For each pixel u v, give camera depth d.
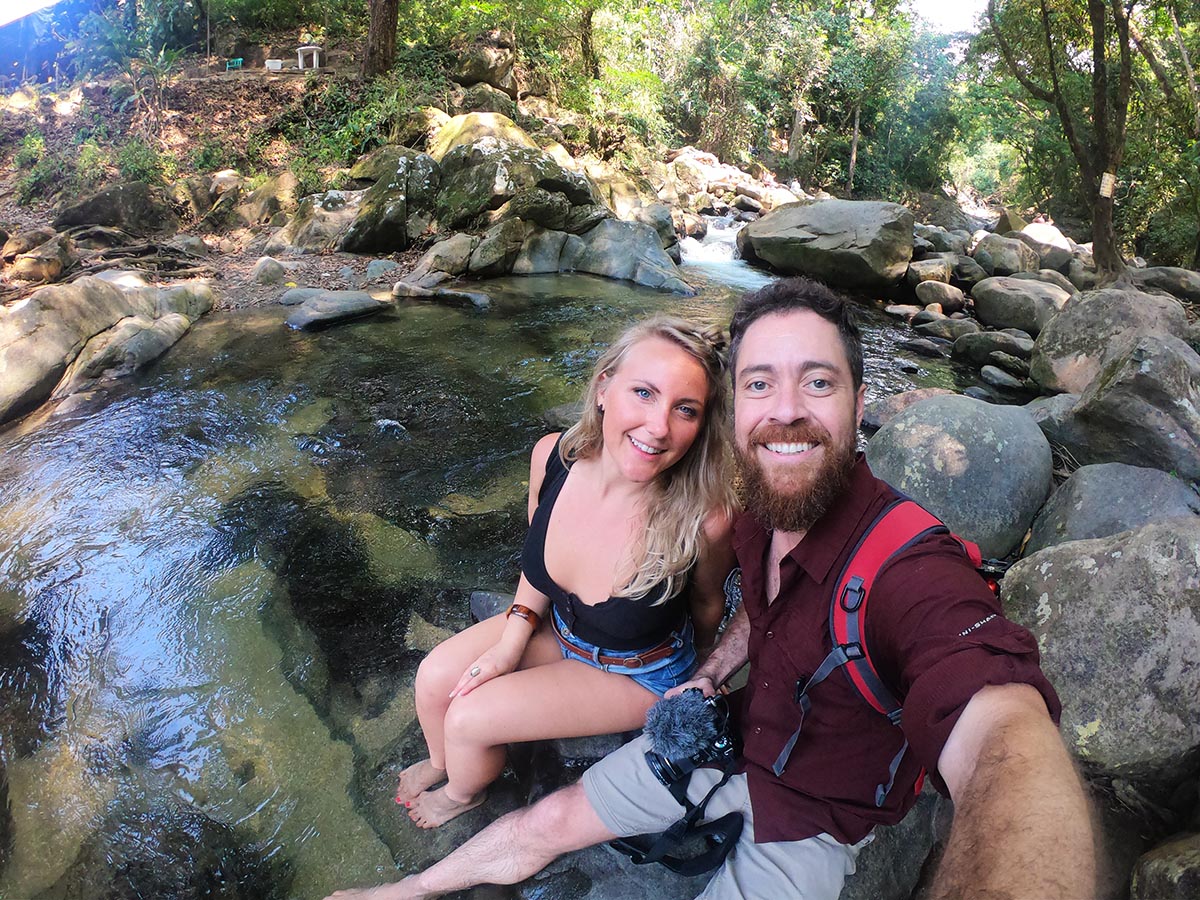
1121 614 2.03
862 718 1.37
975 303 8.27
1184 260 13.98
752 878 1.52
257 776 2.23
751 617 1.54
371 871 1.94
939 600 1.17
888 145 19.44
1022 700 1.03
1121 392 3.83
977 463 3.35
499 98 11.21
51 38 12.42
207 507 3.70
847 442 1.32
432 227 9.15
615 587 1.79
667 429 1.64
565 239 9.16
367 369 5.53
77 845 2.02
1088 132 13.10
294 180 9.48
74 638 2.81
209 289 6.96
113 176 9.26
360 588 3.11
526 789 2.12
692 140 17.11
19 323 5.01
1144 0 10.30
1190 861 1.59
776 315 1.33
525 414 4.89
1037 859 0.83
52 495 3.78
